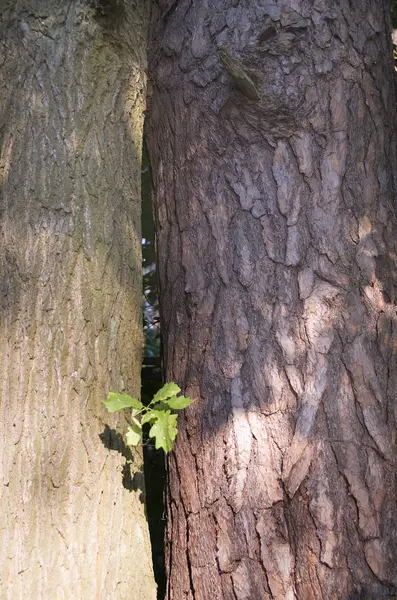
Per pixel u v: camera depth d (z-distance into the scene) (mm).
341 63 2457
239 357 2205
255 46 2414
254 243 2301
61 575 1888
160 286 2557
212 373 2236
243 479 2076
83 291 2139
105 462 2068
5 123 2271
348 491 2010
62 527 1937
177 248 2475
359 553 1962
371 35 2578
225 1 2590
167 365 2436
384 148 2477
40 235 2139
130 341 2273
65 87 2283
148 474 2963
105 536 1995
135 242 2383
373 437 2070
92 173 2264
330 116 2389
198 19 2623
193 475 2197
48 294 2094
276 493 2033
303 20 2451
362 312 2197
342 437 2059
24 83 2281
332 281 2221
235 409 2152
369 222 2318
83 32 2340
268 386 2143
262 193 2336
